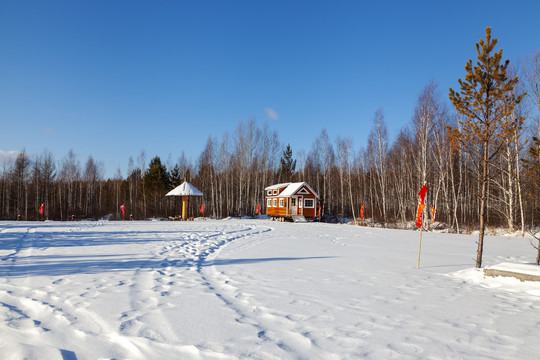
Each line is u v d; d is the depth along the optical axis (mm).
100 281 6680
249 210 51812
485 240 18234
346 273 8172
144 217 52375
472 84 9539
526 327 4457
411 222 34719
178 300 5441
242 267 8797
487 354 3568
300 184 36656
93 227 22641
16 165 50750
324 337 3963
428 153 32719
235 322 4430
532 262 10641
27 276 7062
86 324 4230
